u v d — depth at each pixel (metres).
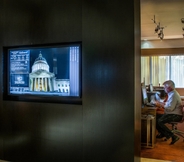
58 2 2.93
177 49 8.37
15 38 3.22
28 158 3.18
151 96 5.34
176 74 8.96
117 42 2.61
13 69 3.27
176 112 4.13
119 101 2.61
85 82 2.79
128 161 2.58
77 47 2.85
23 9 3.16
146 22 5.77
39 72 3.10
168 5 4.40
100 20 2.69
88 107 2.78
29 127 3.16
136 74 2.66
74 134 2.87
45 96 3.06
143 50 8.78
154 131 3.92
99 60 2.71
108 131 2.67
